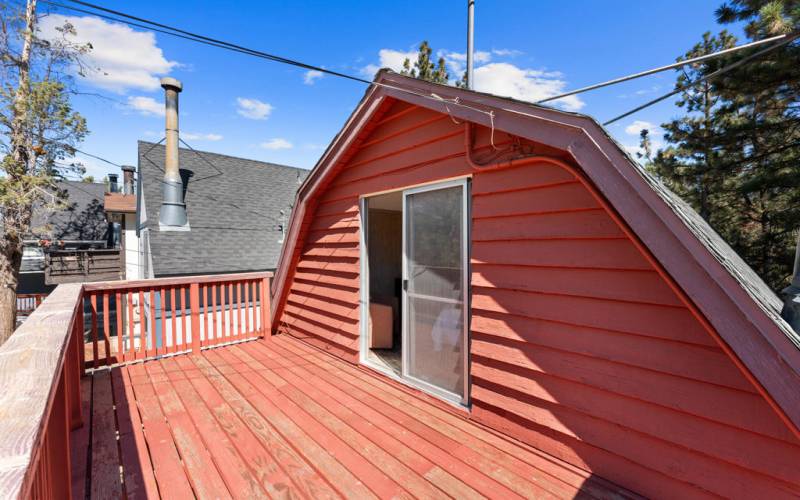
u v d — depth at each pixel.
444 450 2.29
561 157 2.14
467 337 2.76
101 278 13.02
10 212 8.09
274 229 10.78
